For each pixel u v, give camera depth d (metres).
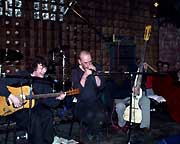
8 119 3.54
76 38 6.73
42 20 6.33
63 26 6.57
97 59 7.00
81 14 6.76
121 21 7.36
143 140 3.82
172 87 4.99
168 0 7.45
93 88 3.72
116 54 7.14
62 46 5.83
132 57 7.37
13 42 6.03
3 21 5.90
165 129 4.37
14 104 3.17
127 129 4.18
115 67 7.09
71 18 6.64
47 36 6.40
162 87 5.14
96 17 6.98
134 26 7.56
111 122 4.35
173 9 7.53
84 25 6.82
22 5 6.08
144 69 4.36
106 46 7.10
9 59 5.15
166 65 5.86
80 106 3.74
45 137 3.27
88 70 3.59
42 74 3.43
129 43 7.35
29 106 3.09
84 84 3.68
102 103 4.03
